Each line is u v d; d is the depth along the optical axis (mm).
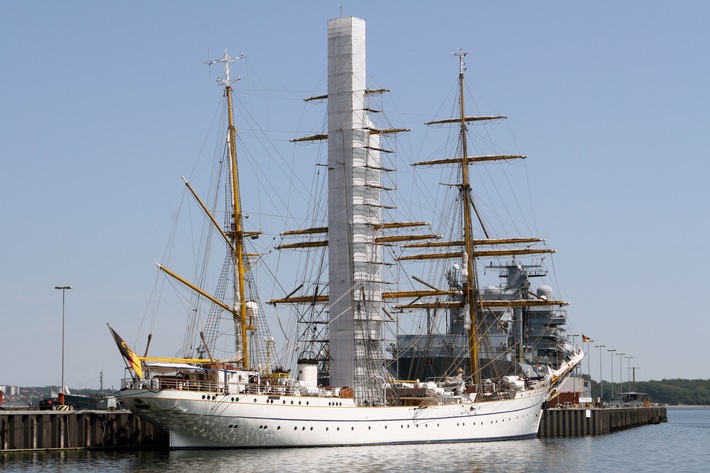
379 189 138125
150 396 103312
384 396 127250
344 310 132750
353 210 134875
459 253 151500
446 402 128250
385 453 111250
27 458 103312
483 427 130875
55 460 101438
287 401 110625
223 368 109938
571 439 152750
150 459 101812
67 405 123500
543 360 187250
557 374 148500
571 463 110438
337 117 137000
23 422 109062
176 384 105250
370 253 135000
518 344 176500
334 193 136125
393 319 137000
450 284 155875
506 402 134500
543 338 196125
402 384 134750
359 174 135875
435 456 110312
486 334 153125
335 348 132500
